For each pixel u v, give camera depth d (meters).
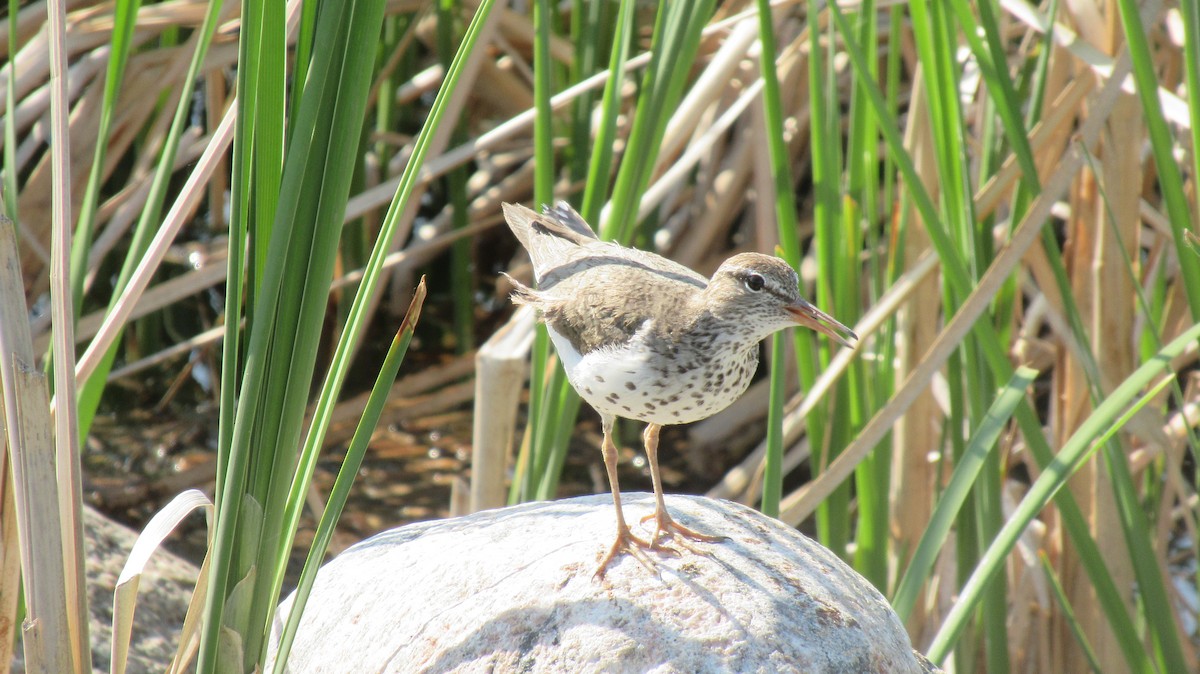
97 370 9.34
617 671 7.70
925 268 11.16
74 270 9.08
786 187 10.77
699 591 8.16
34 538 6.55
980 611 11.61
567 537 8.92
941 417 13.37
